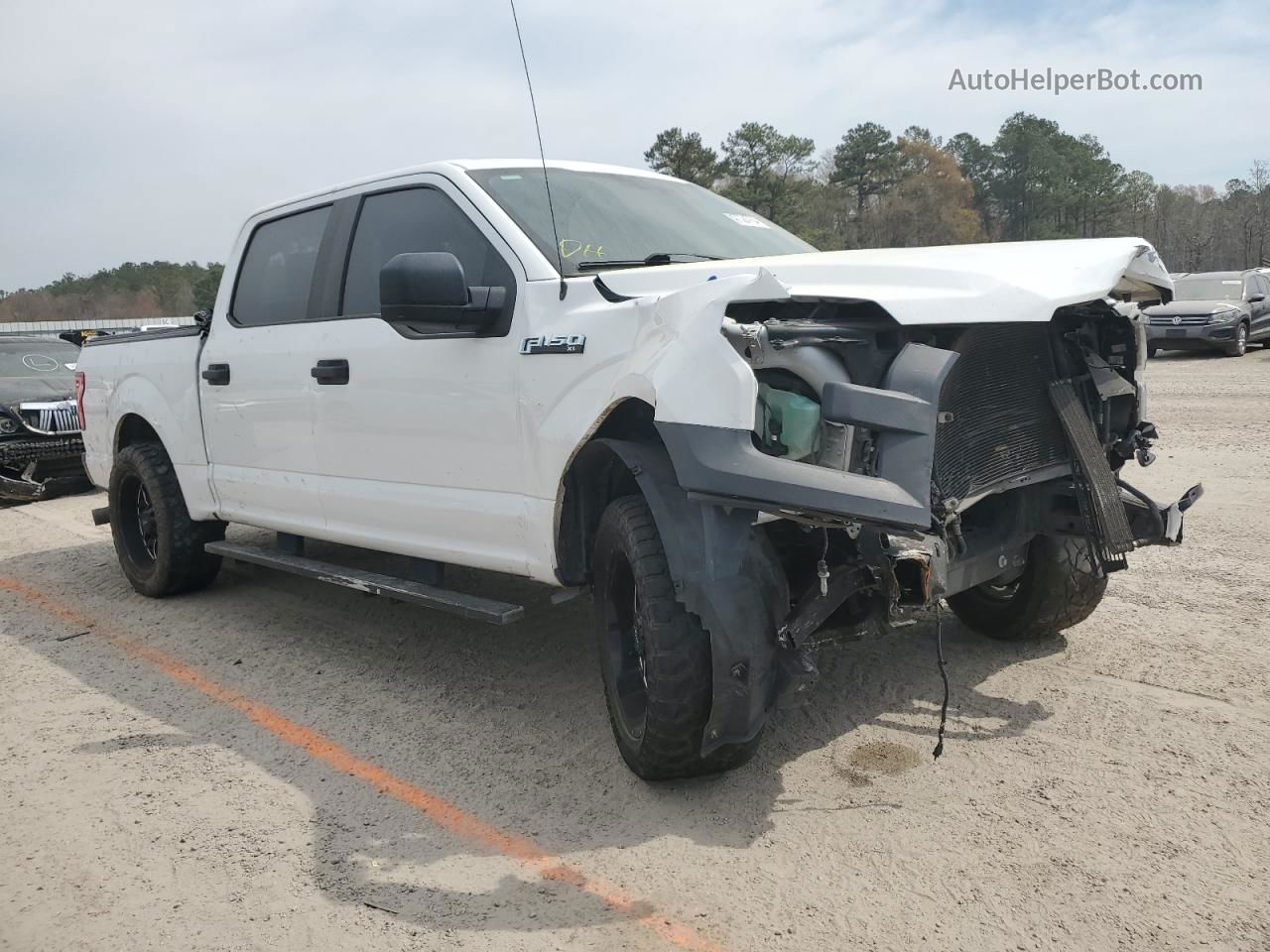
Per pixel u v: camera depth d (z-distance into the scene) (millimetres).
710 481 2643
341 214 4574
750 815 3062
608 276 3398
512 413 3551
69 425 10180
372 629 5145
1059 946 2389
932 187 85125
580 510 3484
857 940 2445
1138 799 3037
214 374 5129
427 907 2695
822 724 3660
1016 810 3006
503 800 3268
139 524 6137
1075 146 90875
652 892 2699
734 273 3168
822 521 2658
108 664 4840
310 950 2537
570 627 4965
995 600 4309
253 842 3088
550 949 2484
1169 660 4094
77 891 2861
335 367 4312
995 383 3145
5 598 6219
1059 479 3469
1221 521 6430
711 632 2818
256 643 5051
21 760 3762
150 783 3521
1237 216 68750
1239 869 2664
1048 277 2879
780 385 2779
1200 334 18969
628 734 3238
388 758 3648
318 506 4621
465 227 3920
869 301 2766
